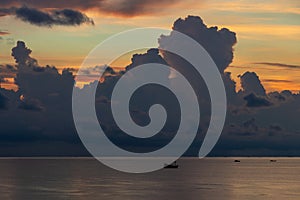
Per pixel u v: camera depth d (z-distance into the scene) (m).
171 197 115.38
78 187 141.88
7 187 142.00
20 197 114.94
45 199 110.75
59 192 126.31
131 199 110.44
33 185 148.88
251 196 118.69
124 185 150.50
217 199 112.50
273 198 114.94
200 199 111.88
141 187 142.50
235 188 141.12
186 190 133.25
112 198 112.38
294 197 117.25
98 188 138.50
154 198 112.88
